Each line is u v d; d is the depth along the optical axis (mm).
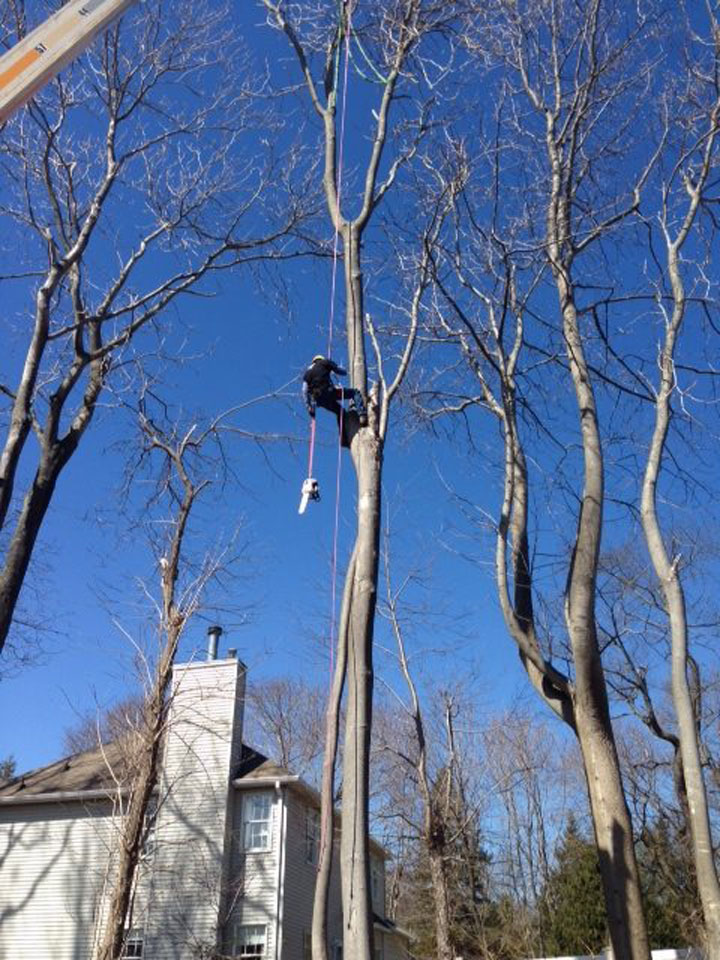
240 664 23141
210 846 21016
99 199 12375
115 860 20328
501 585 10914
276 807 21844
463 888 28078
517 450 11938
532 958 25984
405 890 33844
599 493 10781
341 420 7957
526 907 33375
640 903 9094
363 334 8289
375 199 9180
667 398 11055
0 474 11094
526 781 32156
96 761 23812
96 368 12750
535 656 10594
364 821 6387
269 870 21141
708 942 8523
